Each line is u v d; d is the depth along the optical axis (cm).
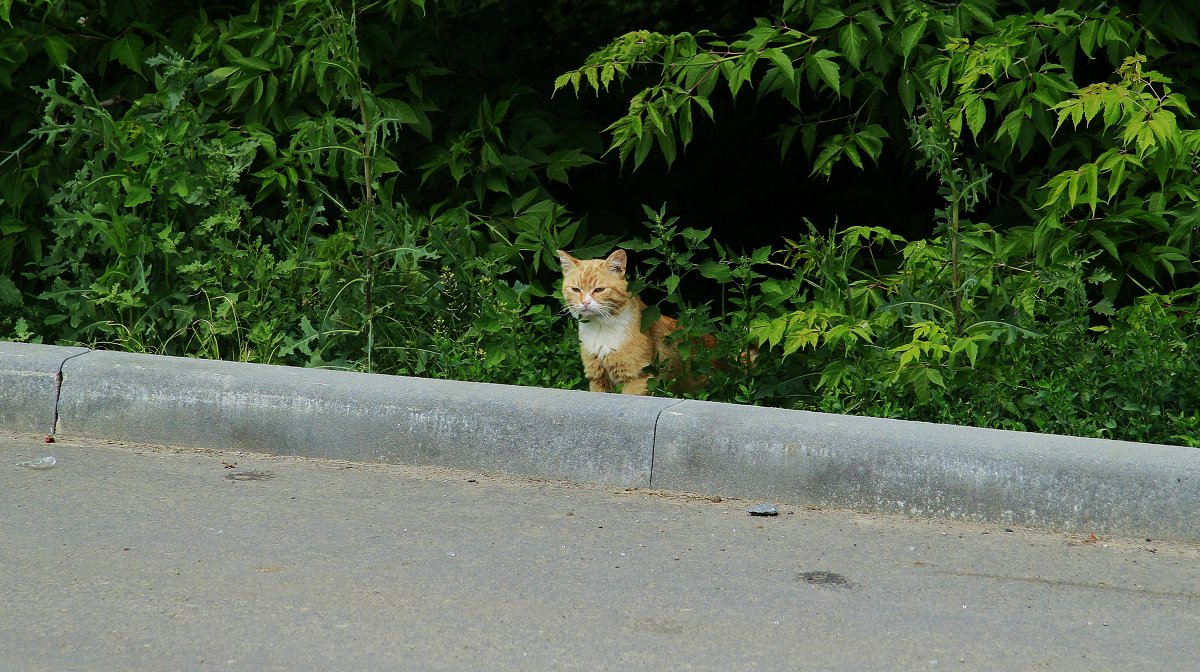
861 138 1895
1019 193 2017
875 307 1734
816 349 1655
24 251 2133
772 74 1836
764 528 1254
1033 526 1264
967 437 1300
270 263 1823
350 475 1409
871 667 924
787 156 2297
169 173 1853
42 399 1558
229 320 1805
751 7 2402
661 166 2297
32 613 990
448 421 1436
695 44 1845
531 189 2119
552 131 2081
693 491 1365
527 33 2412
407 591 1054
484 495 1344
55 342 1919
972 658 945
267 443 1494
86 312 1839
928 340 1647
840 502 1319
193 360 1585
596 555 1159
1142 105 1523
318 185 1958
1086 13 1758
